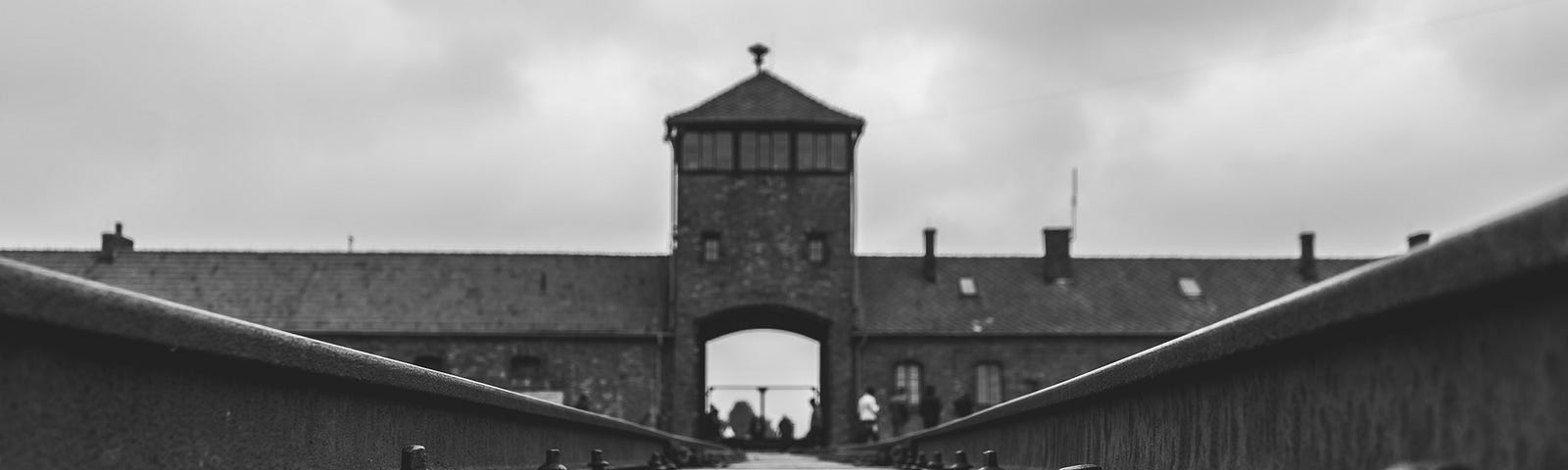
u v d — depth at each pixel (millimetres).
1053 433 7258
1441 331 2461
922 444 15578
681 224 45125
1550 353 2053
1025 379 46562
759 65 46500
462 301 46562
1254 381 3672
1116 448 5637
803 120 44750
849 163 45531
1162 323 48000
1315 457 3156
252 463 4078
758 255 45031
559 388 45000
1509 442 2191
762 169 45344
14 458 2836
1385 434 2729
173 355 3465
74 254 47812
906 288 48656
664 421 44188
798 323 46344
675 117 44438
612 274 48156
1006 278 49625
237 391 3979
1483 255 2082
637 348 45344
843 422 44719
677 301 44719
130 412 3336
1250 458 3705
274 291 46656
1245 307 49031
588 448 11367
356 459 5062
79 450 3094
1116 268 50562
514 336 45281
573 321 45844
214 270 47344
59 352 3018
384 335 45156
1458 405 2387
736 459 27547
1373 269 2553
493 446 7520
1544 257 1901
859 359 45781
